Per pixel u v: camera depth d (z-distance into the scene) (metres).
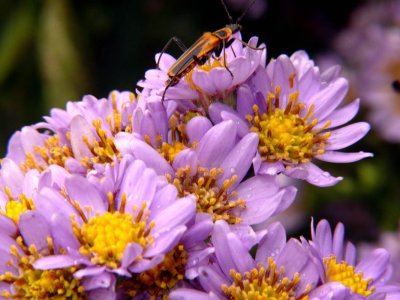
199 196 0.14
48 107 0.27
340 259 0.15
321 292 0.14
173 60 0.16
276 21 0.27
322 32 0.26
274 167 0.15
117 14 0.28
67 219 0.13
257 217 0.14
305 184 0.23
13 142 0.16
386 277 0.15
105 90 0.28
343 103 0.24
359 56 0.25
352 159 0.15
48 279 0.13
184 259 0.13
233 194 0.14
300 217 0.23
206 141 0.14
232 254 0.14
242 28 0.16
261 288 0.14
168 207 0.13
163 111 0.15
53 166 0.14
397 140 0.23
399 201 0.23
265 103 0.15
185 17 0.28
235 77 0.15
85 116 0.15
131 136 0.14
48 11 0.27
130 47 0.28
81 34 0.27
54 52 0.27
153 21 0.28
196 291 0.13
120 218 0.13
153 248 0.13
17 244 0.14
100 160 0.15
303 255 0.14
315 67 0.16
